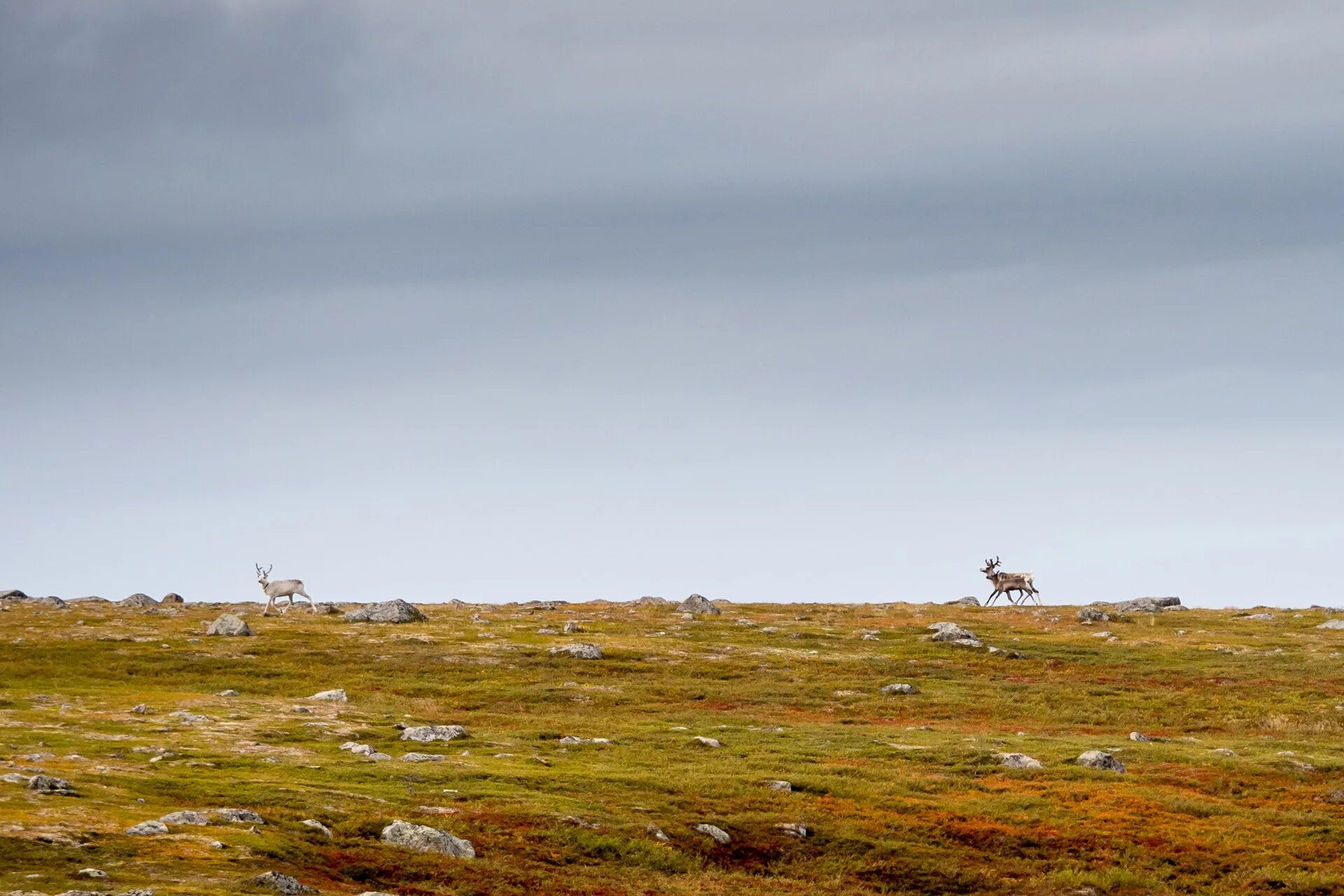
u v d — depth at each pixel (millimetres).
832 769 161000
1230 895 123062
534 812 125062
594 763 158625
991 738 188000
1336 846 136875
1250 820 145500
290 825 107562
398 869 102062
